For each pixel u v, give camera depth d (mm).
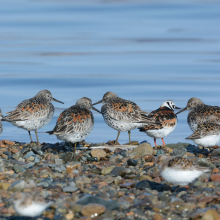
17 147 16453
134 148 16031
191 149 16828
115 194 10586
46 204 8930
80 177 12141
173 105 19500
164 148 16750
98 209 9242
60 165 13266
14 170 12641
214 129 15133
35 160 14141
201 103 20406
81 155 15430
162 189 11188
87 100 17578
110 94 19375
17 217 9211
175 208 9750
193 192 10789
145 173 12594
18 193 8820
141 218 9180
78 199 10117
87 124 16141
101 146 17250
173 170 10336
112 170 12719
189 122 20000
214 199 10055
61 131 15406
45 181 11391
